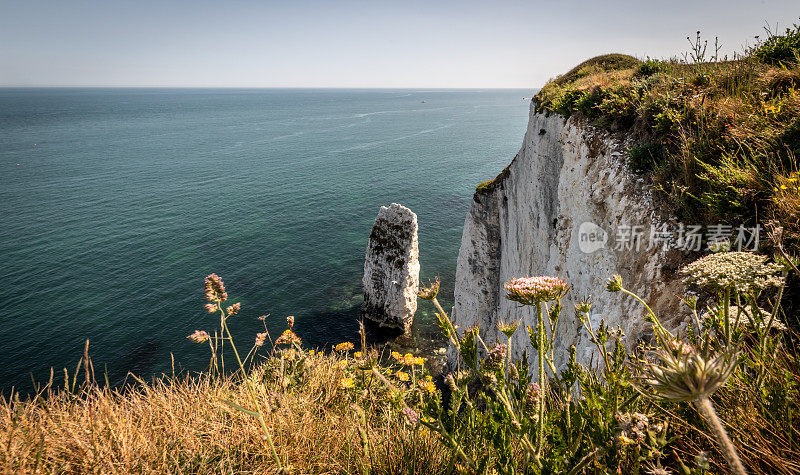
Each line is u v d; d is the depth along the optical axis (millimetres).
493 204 24938
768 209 4480
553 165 15531
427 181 91125
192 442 3203
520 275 19109
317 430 3682
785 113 5609
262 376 4625
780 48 8336
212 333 35469
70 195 81125
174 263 50656
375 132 181500
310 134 175625
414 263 36188
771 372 2033
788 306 3586
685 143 6582
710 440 1939
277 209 72312
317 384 4535
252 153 129250
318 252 53875
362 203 75250
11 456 2465
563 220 12148
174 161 116688
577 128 12508
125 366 31344
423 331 36719
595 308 8445
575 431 2031
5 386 29656
